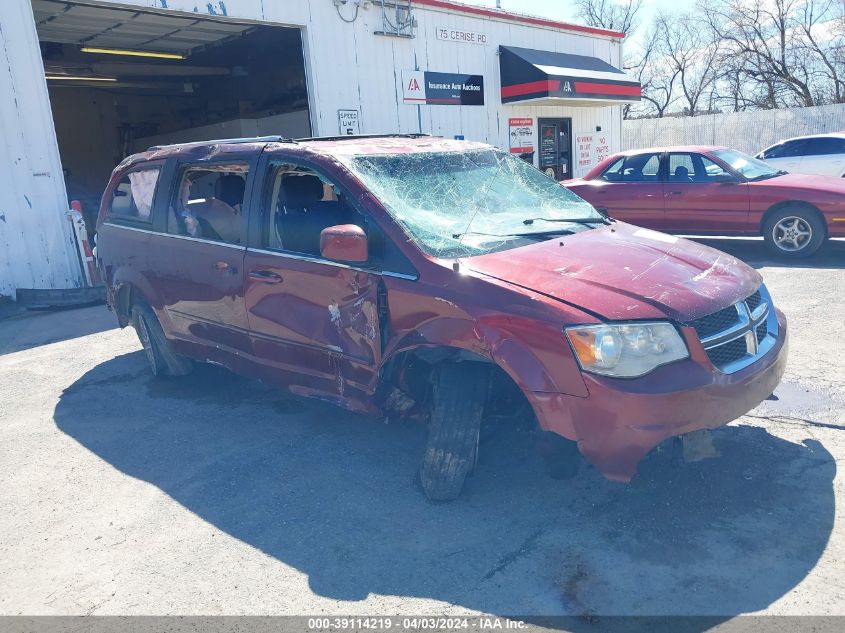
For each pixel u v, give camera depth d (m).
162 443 4.50
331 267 3.84
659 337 3.03
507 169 4.68
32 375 6.14
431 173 4.21
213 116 21.36
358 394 3.85
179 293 4.97
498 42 15.61
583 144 18.53
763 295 3.75
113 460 4.29
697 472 3.62
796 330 5.90
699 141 24.25
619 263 3.48
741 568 2.87
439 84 14.34
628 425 2.97
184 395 5.36
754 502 3.33
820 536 3.04
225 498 3.73
